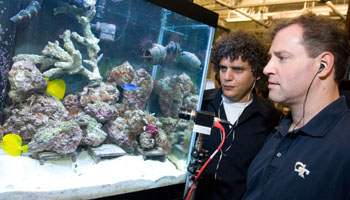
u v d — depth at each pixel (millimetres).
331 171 692
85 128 1018
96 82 1077
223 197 1250
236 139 1286
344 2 3188
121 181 935
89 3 939
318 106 783
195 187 929
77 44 984
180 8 953
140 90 1198
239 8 3693
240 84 1238
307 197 721
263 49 1279
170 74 1234
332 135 732
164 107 1254
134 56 1134
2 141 800
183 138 1204
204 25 1086
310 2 3297
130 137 1139
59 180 839
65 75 991
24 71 848
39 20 872
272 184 825
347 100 1125
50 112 938
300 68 754
